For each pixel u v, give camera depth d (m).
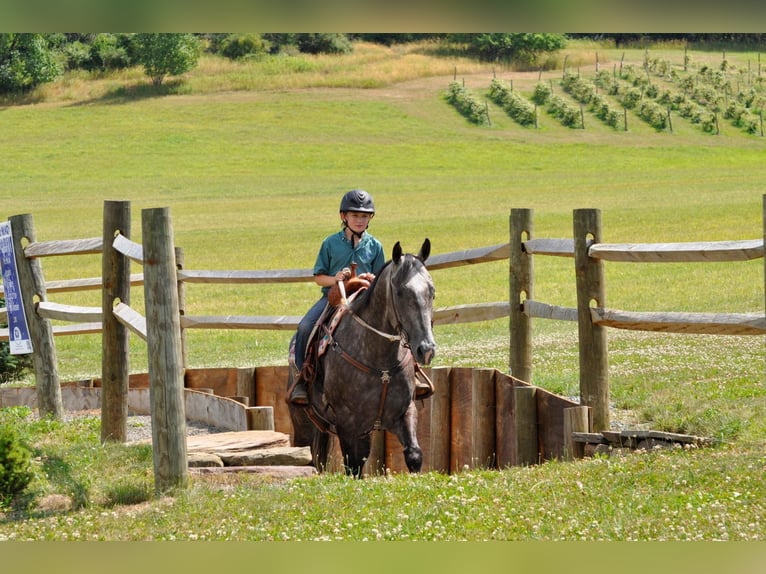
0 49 132.00
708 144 106.88
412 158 98.50
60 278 43.03
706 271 35.59
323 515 7.95
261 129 112.00
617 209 62.22
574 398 14.18
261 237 56.03
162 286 9.02
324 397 10.43
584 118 120.38
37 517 8.60
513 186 80.25
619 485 8.47
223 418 13.12
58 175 88.31
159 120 116.75
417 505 8.11
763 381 14.27
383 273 9.59
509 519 7.61
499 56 154.25
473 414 12.38
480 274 38.19
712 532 7.08
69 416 14.49
